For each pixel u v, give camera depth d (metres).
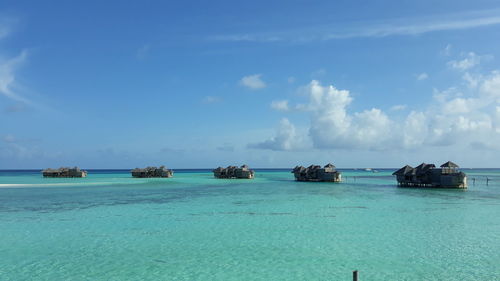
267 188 65.62
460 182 60.72
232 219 30.47
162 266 17.72
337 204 40.62
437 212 34.41
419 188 64.31
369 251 20.36
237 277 16.19
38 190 59.59
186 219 30.47
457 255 19.53
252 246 21.45
